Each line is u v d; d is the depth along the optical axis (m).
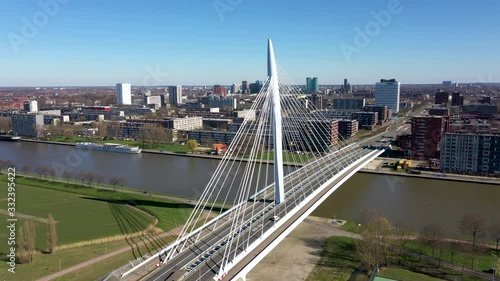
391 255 122.31
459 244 128.38
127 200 185.88
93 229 147.88
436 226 136.38
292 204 132.00
